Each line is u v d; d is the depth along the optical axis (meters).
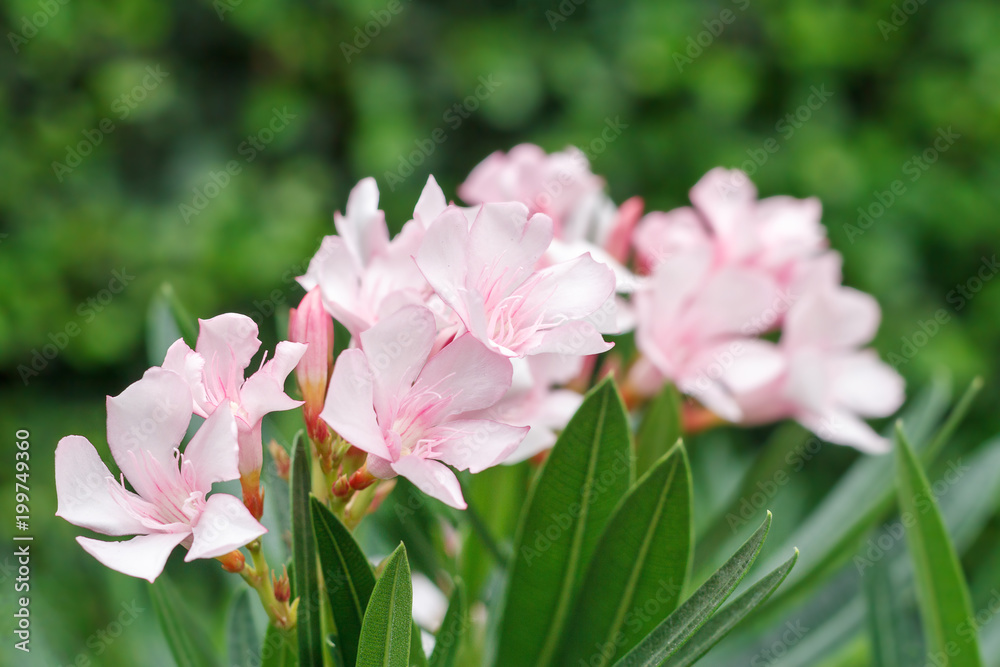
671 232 0.83
